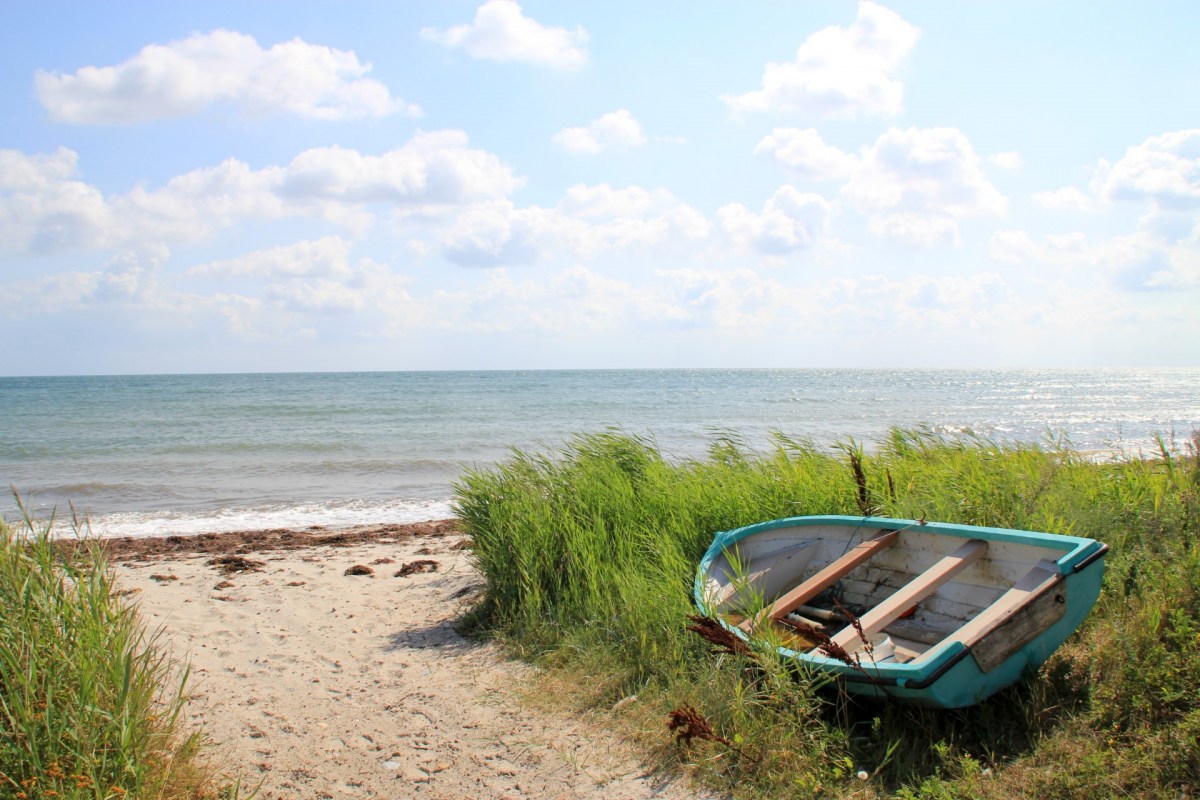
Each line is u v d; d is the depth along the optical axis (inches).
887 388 3034.0
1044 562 202.4
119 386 3341.5
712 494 324.8
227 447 975.6
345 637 286.4
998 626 181.3
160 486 721.0
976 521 293.7
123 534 520.4
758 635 203.8
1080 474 331.0
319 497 668.7
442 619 305.4
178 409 1664.6
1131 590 241.9
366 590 355.6
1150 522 277.7
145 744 159.5
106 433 1150.3
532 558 286.0
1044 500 296.0
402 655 264.7
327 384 3393.2
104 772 146.9
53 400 2055.9
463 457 885.2
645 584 259.0
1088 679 197.0
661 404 1879.9
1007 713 185.2
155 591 355.6
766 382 3826.3
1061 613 193.2
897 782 166.7
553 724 206.2
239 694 231.1
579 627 259.0
